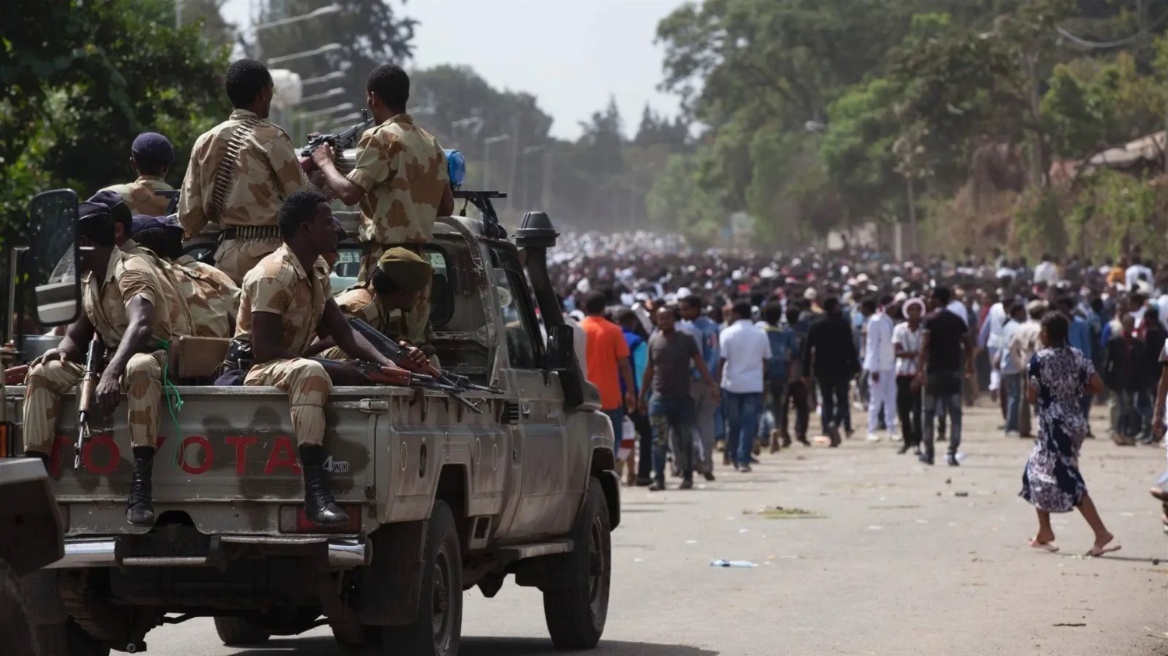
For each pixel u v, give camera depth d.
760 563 25.33
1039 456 26.69
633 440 37.56
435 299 16.94
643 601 21.62
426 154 16.27
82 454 13.54
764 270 122.94
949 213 161.38
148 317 13.66
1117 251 115.00
